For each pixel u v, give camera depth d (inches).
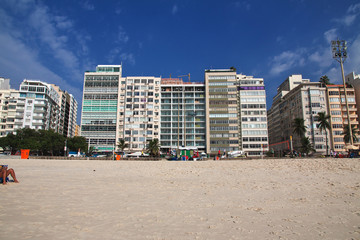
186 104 5034.5
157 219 337.4
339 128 4303.6
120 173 1008.9
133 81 5108.3
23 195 481.1
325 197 492.4
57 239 254.7
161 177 861.2
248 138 4643.2
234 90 4874.5
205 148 4849.9
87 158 2755.9
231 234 281.1
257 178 812.0
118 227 300.4
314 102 4372.5
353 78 4687.5
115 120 5147.6
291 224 321.4
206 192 550.3
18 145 3868.1
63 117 6520.7
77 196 484.7
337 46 2407.7
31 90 5137.8
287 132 5054.1
